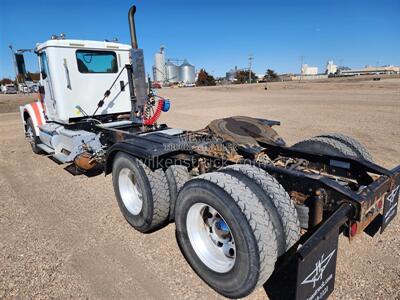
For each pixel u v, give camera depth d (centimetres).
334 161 349
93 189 517
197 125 1123
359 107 1445
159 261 313
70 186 534
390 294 259
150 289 272
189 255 288
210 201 250
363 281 276
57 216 419
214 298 261
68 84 566
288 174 280
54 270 301
